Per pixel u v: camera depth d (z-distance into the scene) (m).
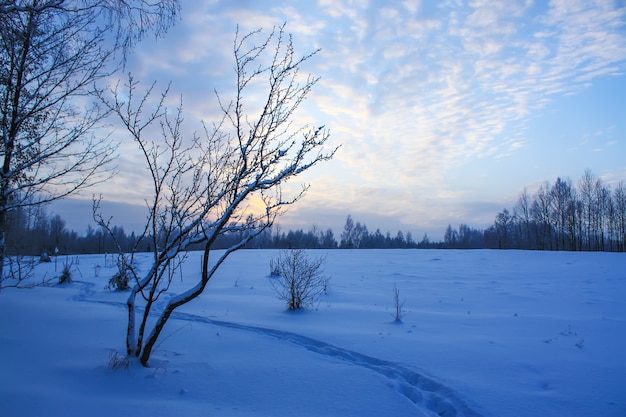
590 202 53.44
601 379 4.98
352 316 8.92
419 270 18.95
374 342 6.63
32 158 5.57
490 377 5.05
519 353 6.06
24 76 5.75
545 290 13.30
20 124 5.61
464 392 4.56
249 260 22.00
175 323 7.61
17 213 6.46
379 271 18.48
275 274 16.08
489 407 4.20
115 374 4.66
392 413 4.09
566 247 54.72
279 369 5.24
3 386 4.11
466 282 15.22
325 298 11.55
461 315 9.12
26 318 6.73
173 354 5.59
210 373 4.98
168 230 5.18
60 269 17.92
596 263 21.89
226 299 11.02
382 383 4.84
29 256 7.99
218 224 4.98
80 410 3.78
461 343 6.61
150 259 22.55
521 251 31.67
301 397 4.43
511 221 61.88
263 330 7.45
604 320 8.59
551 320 8.58
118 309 8.83
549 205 54.97
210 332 6.98
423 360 5.72
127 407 3.92
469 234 79.38
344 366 5.43
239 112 5.32
